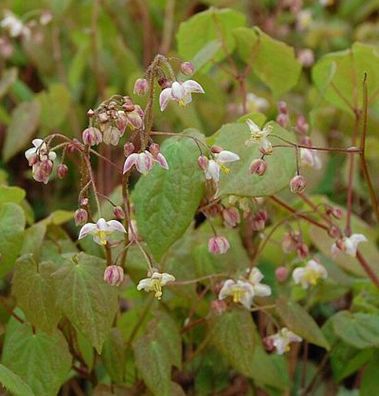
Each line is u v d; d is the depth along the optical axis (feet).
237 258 1.37
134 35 2.33
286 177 1.21
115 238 1.31
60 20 2.12
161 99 1.15
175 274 1.33
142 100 1.31
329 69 1.48
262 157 1.18
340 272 1.52
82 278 1.18
